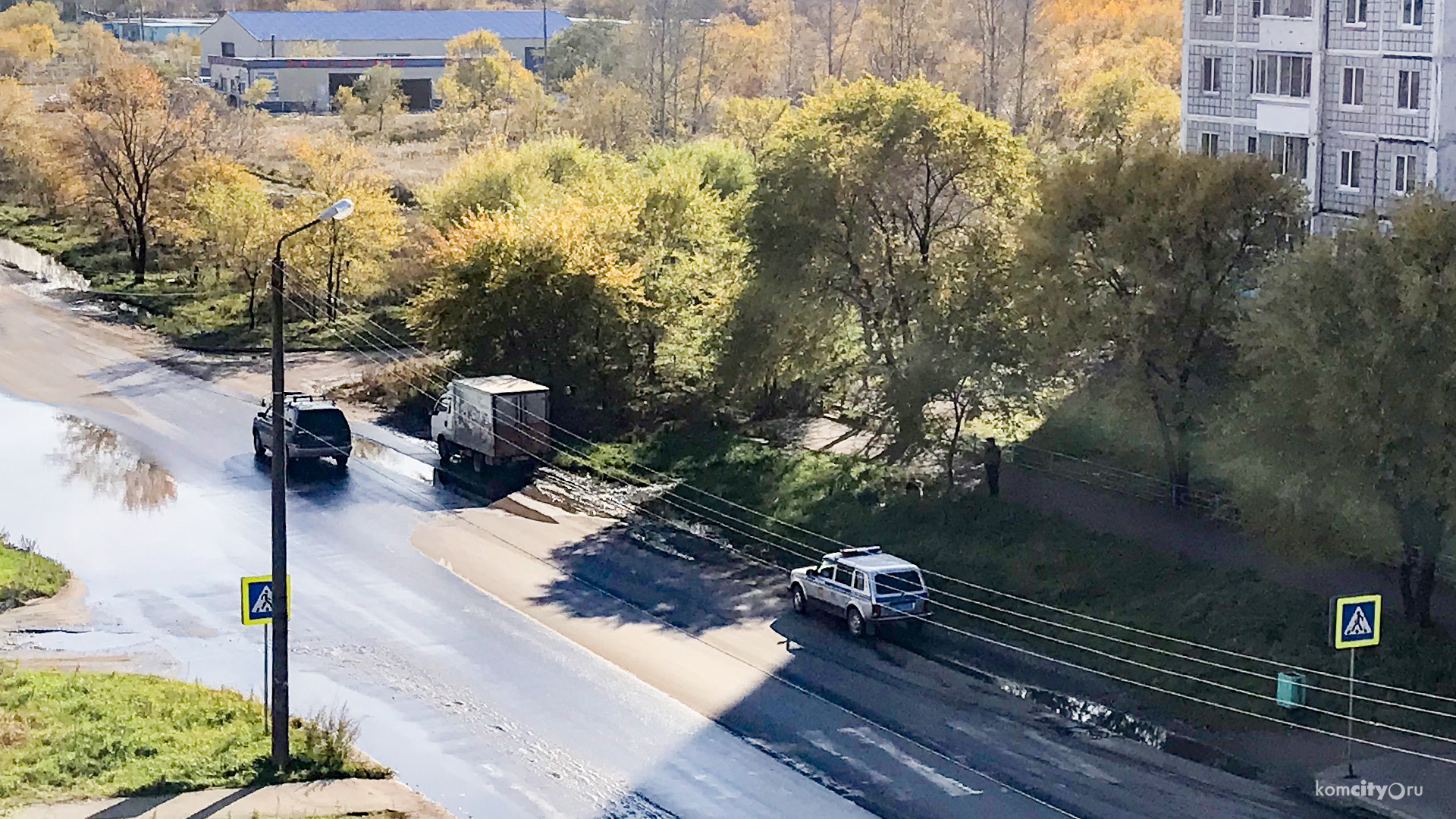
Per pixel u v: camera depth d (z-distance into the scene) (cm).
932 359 4644
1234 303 4247
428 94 17312
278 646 2908
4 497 5188
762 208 5191
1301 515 3447
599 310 5925
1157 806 2816
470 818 2809
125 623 3966
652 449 5531
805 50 16538
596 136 12606
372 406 6506
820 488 4891
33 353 7562
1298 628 3494
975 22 15438
